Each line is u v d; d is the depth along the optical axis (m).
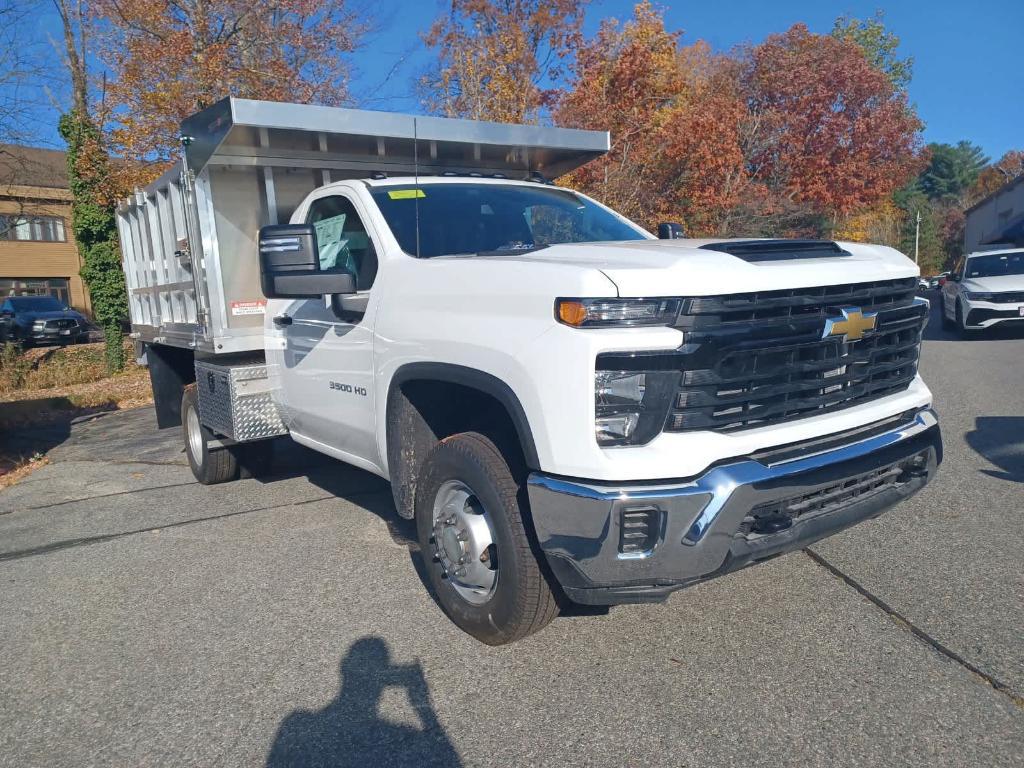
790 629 3.56
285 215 5.55
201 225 5.27
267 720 3.10
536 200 4.84
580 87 17.17
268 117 4.64
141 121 16.67
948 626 3.52
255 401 5.45
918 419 3.57
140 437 9.96
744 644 3.45
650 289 2.78
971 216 44.19
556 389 2.87
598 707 3.04
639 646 3.48
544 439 2.92
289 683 3.36
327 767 2.79
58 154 30.19
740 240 3.46
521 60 17.38
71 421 11.94
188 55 16.84
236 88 17.66
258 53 18.62
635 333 2.79
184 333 6.19
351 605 4.10
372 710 3.12
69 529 5.85
